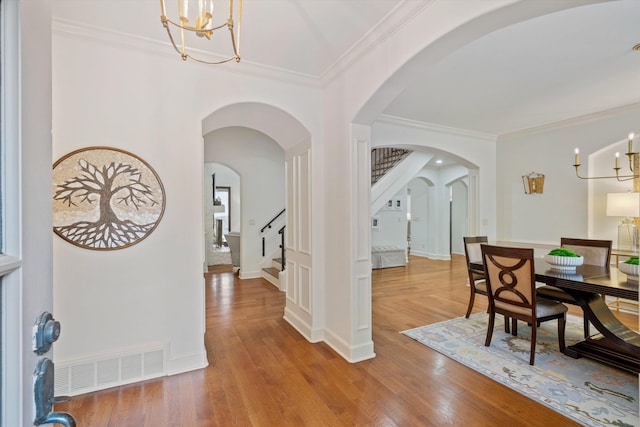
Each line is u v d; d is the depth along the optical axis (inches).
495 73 120.0
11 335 20.0
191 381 93.7
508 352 111.8
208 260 293.9
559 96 143.8
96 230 90.6
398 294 192.5
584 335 122.3
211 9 57.3
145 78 96.9
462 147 207.0
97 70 91.2
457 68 116.0
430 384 91.7
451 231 376.8
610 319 106.7
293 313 139.8
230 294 189.6
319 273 125.3
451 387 90.1
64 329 87.7
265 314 153.8
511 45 100.0
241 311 158.1
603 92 139.1
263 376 96.4
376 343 120.6
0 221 19.5
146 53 97.0
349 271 109.0
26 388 21.3
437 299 181.8
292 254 141.7
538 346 116.9
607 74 121.3
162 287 98.3
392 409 80.4
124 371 92.7
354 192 109.5
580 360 105.1
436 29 74.4
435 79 125.6
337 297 116.3
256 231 240.2
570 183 182.9
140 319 95.7
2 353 19.4
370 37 93.0
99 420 76.4
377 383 92.4
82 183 89.2
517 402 83.0
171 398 85.3
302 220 132.6
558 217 188.5
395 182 258.5
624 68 116.6
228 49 100.4
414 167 266.7
